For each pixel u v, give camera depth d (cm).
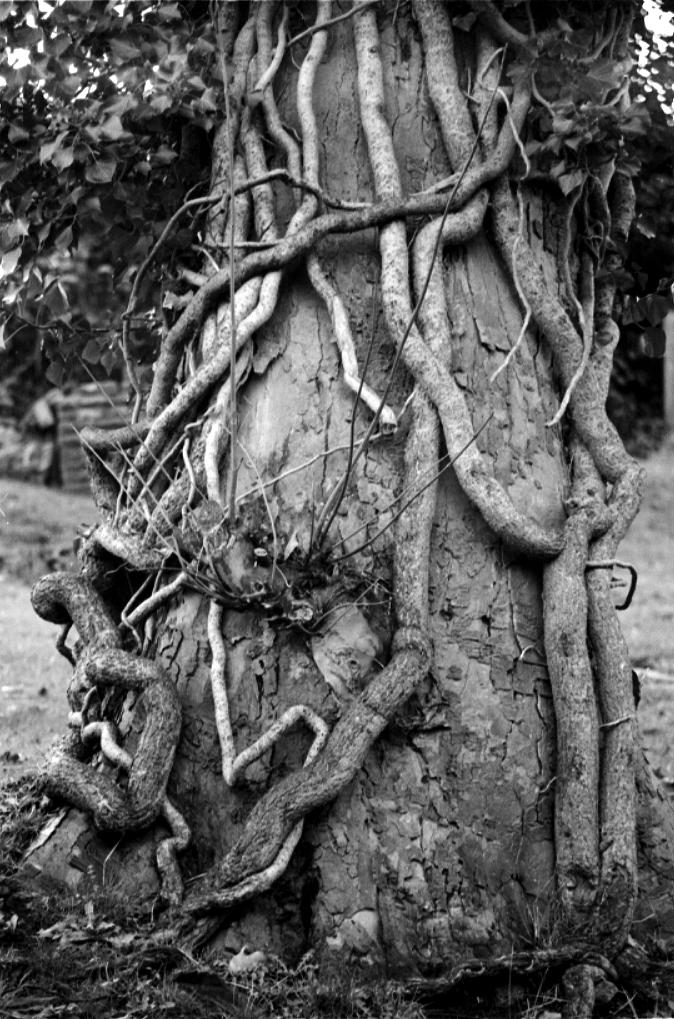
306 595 450
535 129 503
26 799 488
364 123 493
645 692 831
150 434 490
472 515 471
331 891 436
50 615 502
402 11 506
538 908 449
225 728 453
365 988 414
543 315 492
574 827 446
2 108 541
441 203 481
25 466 1520
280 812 430
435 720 452
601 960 425
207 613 469
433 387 466
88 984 404
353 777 441
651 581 1209
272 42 511
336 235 488
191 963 414
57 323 611
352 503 465
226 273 487
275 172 484
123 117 526
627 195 548
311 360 480
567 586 464
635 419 1764
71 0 520
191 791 457
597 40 525
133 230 572
